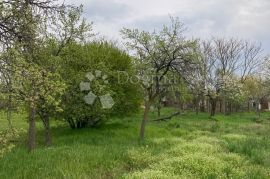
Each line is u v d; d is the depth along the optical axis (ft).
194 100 217.15
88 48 104.17
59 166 48.85
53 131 105.60
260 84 247.50
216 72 229.45
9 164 50.62
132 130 104.42
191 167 47.39
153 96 92.58
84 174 46.29
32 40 47.96
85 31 76.95
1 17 44.65
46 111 78.13
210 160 49.85
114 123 118.11
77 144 73.05
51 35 70.23
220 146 70.69
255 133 115.75
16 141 81.25
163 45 86.79
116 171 50.08
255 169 51.21
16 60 42.75
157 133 102.73
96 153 58.34
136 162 54.80
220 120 167.84
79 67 91.71
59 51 75.97
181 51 88.12
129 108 114.21
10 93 42.27
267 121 180.65
